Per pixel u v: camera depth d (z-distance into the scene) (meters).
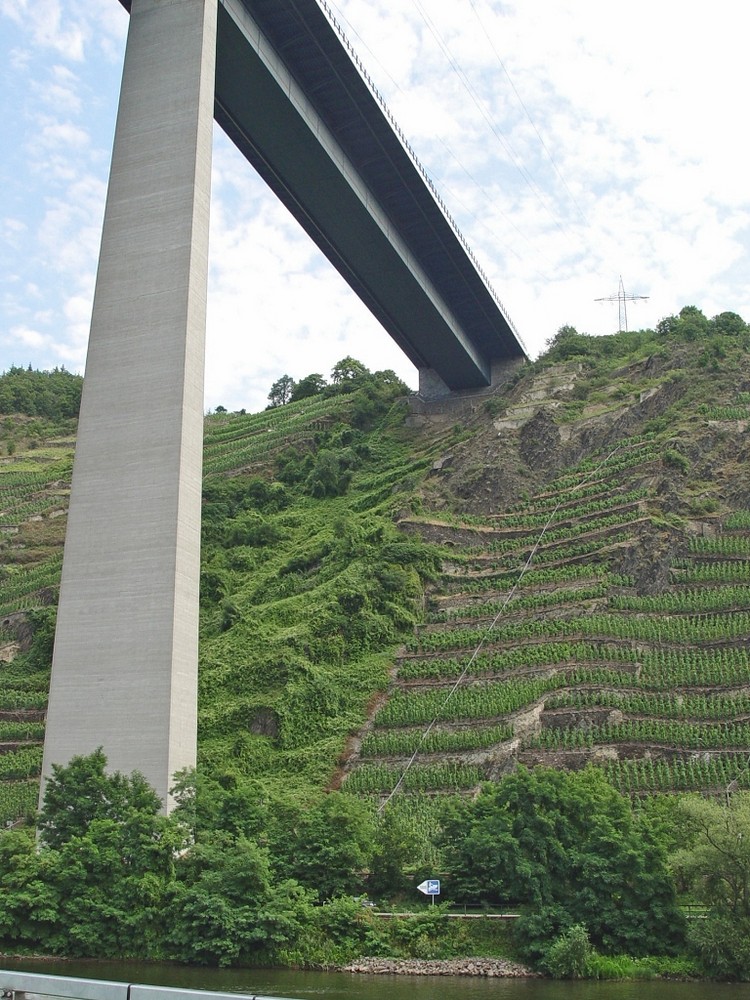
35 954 51.38
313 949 52.38
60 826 56.34
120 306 70.50
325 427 148.88
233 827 58.19
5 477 155.75
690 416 113.31
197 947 50.50
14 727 90.06
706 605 88.69
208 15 76.81
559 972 50.69
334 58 87.56
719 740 74.38
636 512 100.25
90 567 64.94
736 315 132.38
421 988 46.94
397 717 82.44
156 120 74.62
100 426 67.88
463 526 109.19
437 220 110.19
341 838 58.38
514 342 139.38
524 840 56.38
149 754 60.12
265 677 85.62
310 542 111.81
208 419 192.00
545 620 90.38
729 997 46.12
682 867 55.00
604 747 74.88
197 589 65.56
